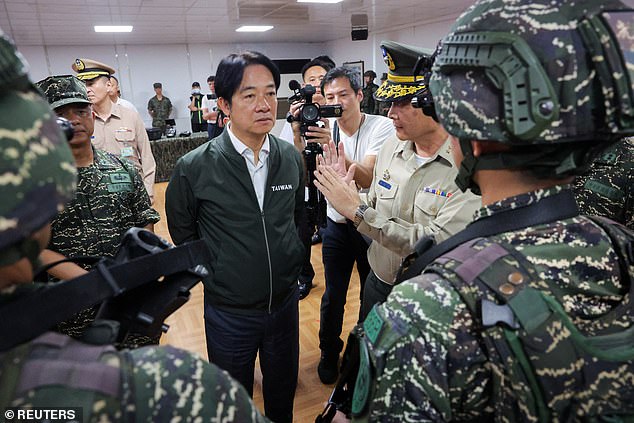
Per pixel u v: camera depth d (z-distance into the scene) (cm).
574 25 46
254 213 132
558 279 47
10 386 34
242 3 611
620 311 47
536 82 45
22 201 33
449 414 47
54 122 39
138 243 59
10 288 39
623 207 134
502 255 48
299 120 166
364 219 123
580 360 43
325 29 910
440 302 48
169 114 978
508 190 54
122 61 1012
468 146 55
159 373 38
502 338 44
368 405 50
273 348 144
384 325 49
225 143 132
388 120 212
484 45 48
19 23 674
